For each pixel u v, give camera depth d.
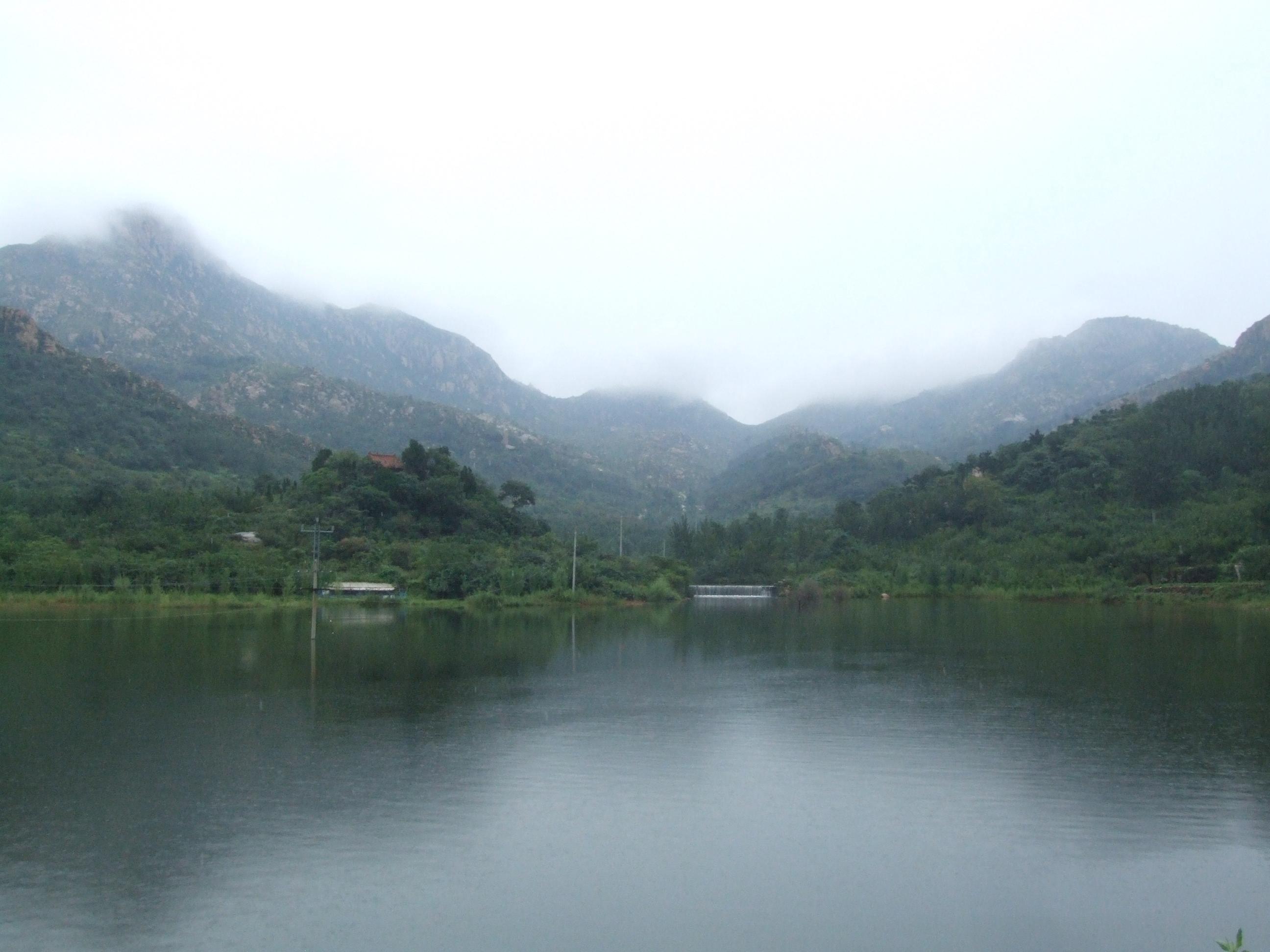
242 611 73.56
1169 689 34.44
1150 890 15.19
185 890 14.90
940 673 39.22
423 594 89.69
